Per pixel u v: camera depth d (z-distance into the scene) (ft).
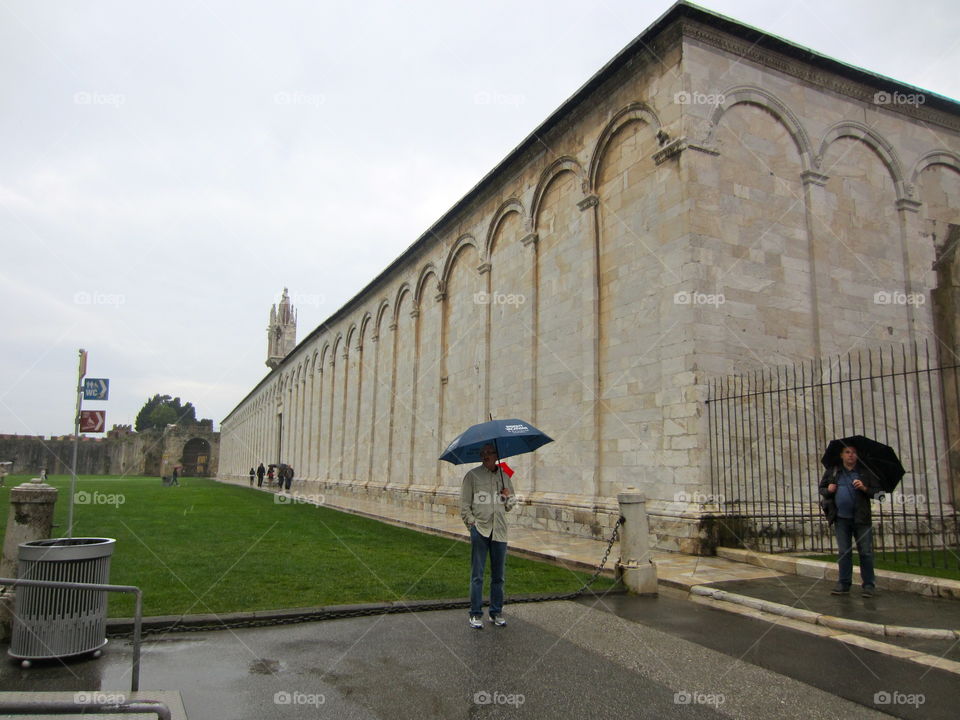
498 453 27.78
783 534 43.39
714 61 48.39
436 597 30.01
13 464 284.00
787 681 19.10
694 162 46.19
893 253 54.44
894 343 52.65
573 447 57.00
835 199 51.98
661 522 44.19
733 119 48.57
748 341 45.98
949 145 59.67
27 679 19.15
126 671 19.99
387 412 107.14
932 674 19.53
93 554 21.43
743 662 20.90
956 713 16.60
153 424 418.31
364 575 35.37
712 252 45.70
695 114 46.85
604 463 52.80
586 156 58.18
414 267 100.32
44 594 20.53
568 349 59.16
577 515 54.24
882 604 27.76
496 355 72.84
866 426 49.93
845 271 51.24
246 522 65.10
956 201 59.11
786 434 46.26
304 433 167.32
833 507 30.50
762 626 25.34
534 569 38.19
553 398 61.00
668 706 17.26
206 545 46.16
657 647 22.58
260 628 25.08
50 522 23.50
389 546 48.60
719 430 43.52
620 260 52.90
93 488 139.85
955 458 53.31
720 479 42.93
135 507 81.92
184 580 32.78
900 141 56.59
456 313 85.05
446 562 40.78
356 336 129.59
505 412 69.46
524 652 22.00
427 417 90.99
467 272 82.53
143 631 24.27
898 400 51.90
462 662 20.94
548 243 64.18
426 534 59.00
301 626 25.40
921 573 33.55
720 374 44.45
